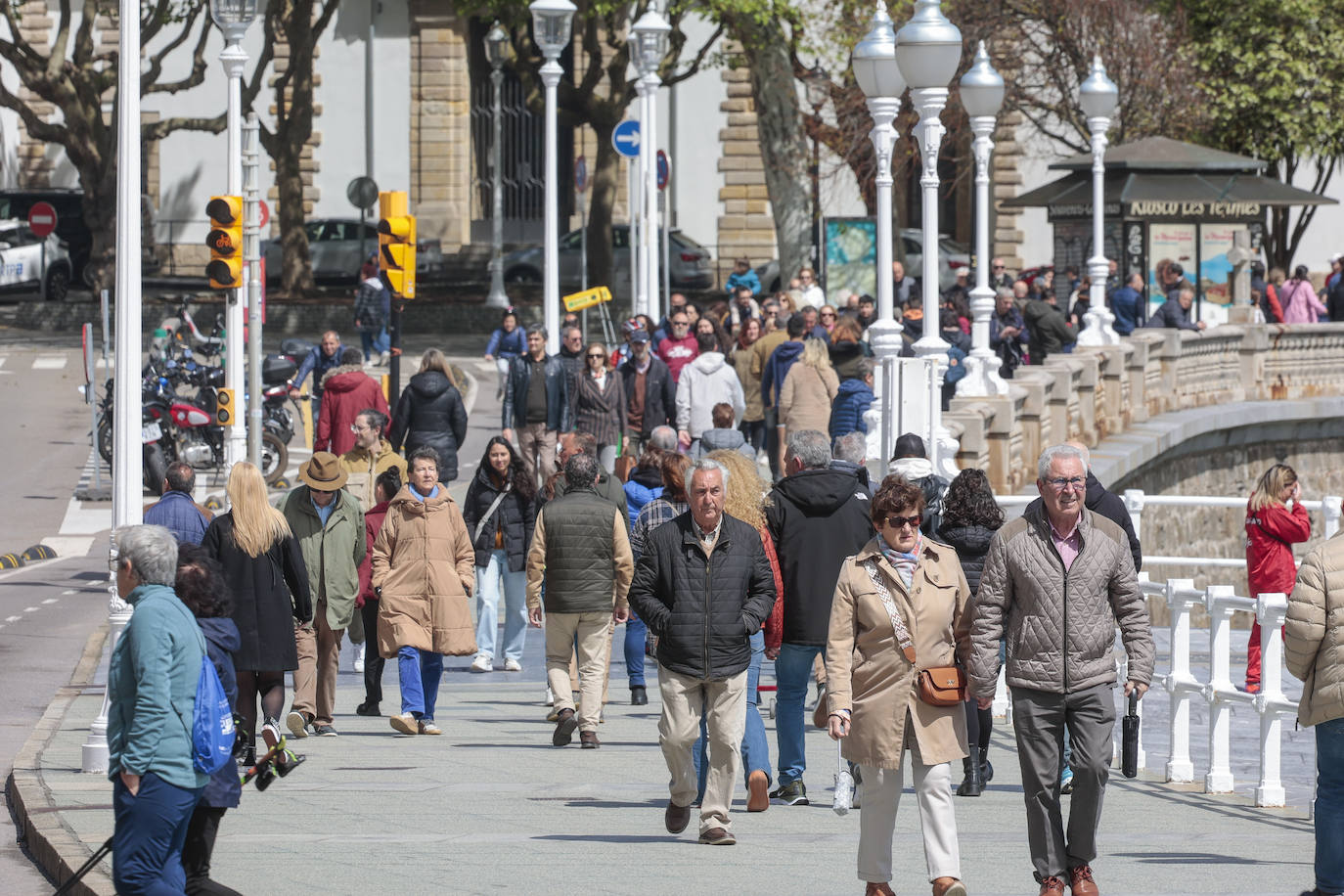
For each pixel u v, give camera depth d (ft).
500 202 586.04
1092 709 95.25
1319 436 412.77
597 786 131.75
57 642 210.59
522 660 206.69
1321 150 521.65
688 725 110.42
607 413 260.42
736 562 110.52
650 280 363.76
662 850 107.65
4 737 161.38
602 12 524.93
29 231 605.73
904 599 95.35
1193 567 377.30
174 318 372.79
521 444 261.85
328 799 126.93
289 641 135.95
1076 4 471.62
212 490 315.17
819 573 120.37
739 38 483.51
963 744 94.63
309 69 599.98
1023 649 95.81
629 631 176.55
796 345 275.80
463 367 478.59
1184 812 131.85
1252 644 189.06
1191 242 388.78
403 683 156.66
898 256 510.17
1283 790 134.72
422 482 157.79
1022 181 623.36
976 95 259.80
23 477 337.11
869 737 94.53
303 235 608.19
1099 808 95.61
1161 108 483.10
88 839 111.45
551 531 147.84
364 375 255.29
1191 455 373.61
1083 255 394.73
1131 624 96.58
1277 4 497.87
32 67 575.79
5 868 112.98
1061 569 95.71
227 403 249.14
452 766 141.38
